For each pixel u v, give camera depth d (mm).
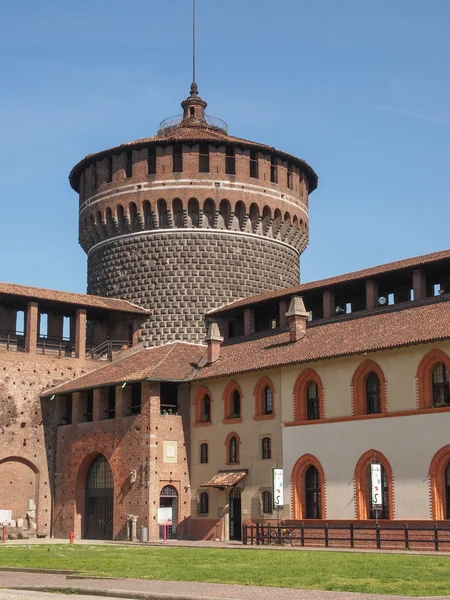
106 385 77625
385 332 64750
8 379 81250
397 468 60969
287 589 30672
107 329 89625
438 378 60438
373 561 43188
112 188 89500
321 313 78938
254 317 82688
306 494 67438
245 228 88000
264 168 89125
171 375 76125
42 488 81812
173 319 86125
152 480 73500
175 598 29000
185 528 75375
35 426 82250
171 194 86625
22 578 37500
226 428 74312
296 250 93188
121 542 71125
